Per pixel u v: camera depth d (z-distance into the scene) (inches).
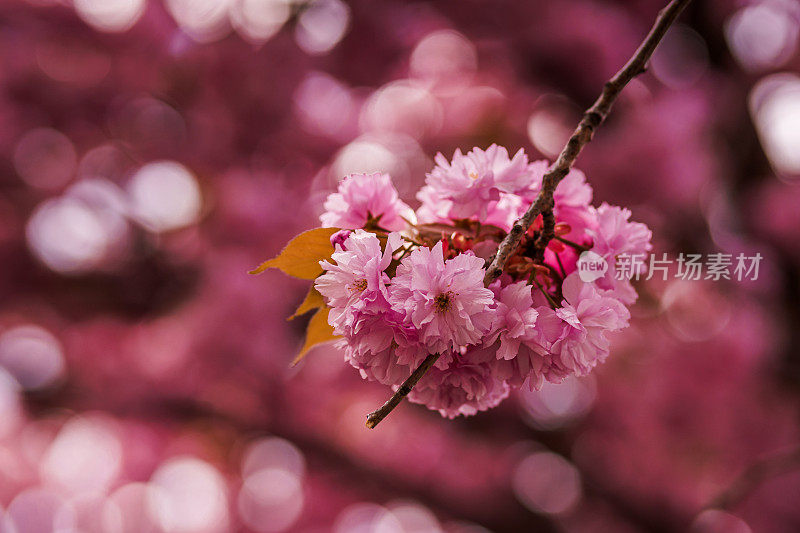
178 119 231.0
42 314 269.7
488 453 256.4
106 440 332.8
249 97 217.2
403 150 236.5
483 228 46.6
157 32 220.1
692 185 195.8
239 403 244.1
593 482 242.7
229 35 221.3
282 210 227.3
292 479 341.1
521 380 40.4
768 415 204.5
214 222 236.4
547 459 287.1
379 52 221.9
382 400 252.8
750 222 218.7
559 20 200.8
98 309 268.7
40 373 262.2
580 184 48.1
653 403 206.7
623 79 44.3
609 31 202.7
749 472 139.5
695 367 195.9
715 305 203.9
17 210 257.9
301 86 226.2
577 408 246.7
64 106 224.7
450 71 228.5
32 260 263.0
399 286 37.5
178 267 265.1
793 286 214.1
